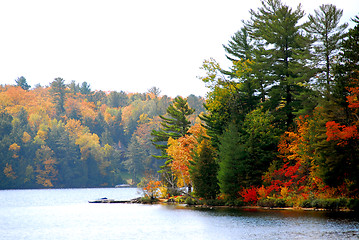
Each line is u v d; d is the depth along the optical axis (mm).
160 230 37406
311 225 34000
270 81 65438
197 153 64875
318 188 47906
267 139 57469
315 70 58000
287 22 63875
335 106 44875
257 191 54500
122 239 33188
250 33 73250
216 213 48594
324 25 56656
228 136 58031
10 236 36969
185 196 70562
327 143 43031
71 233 37750
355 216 38094
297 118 56344
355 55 44281
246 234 32312
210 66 70688
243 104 69750
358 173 42406
